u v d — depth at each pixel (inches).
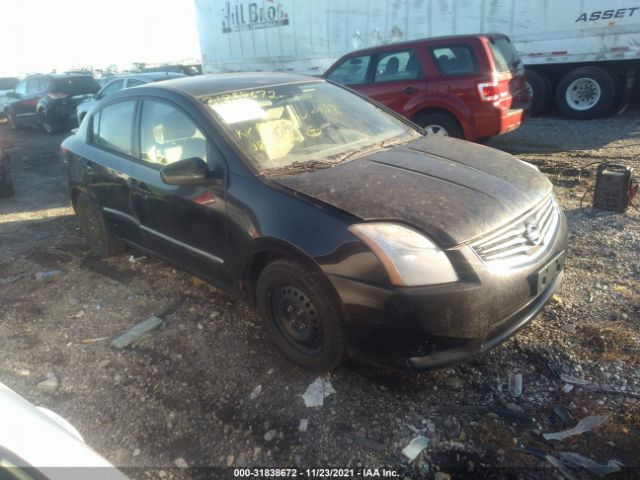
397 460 92.3
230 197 120.1
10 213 258.1
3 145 483.5
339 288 100.3
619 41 355.6
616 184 191.8
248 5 517.3
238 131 128.6
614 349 115.3
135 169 151.4
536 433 95.5
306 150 132.9
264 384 114.1
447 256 95.3
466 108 275.0
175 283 164.9
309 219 105.0
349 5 441.7
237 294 130.3
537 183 120.9
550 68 401.1
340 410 104.6
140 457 97.9
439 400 105.3
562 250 116.0
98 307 154.5
